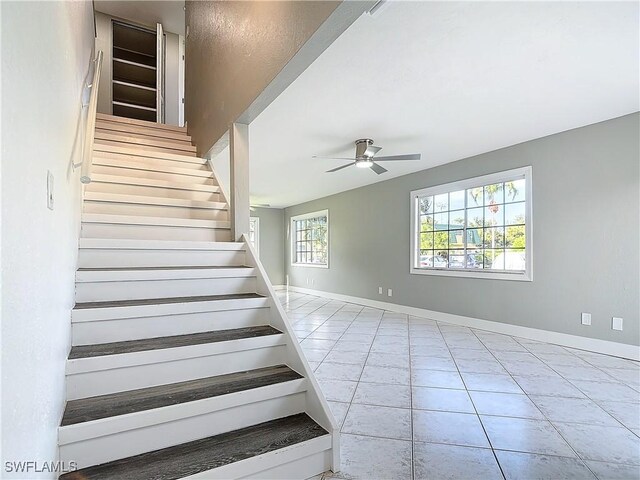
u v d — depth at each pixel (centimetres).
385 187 655
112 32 631
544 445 204
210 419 175
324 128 388
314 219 898
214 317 232
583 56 248
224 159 493
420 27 217
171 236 306
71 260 190
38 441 104
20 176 86
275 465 163
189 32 509
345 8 162
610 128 362
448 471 180
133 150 389
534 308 426
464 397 268
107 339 199
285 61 214
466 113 347
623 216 353
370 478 174
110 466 148
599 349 370
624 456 193
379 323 533
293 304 730
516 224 449
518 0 195
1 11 74
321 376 312
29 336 95
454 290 526
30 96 96
